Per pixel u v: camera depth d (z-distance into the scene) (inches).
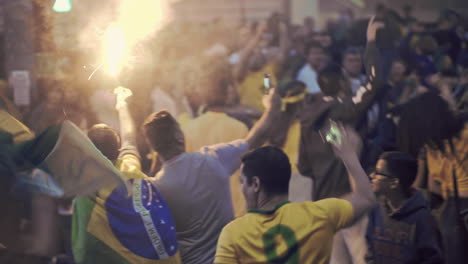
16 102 192.9
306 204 111.7
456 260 166.6
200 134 182.2
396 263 143.6
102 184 115.2
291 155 215.3
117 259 125.1
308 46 329.7
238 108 205.3
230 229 111.3
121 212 124.6
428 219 142.8
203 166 140.3
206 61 234.2
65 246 147.2
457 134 175.9
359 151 182.1
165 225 127.9
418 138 180.1
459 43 410.0
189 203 137.6
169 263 128.1
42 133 113.6
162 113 141.4
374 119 221.0
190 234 139.2
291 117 211.8
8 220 113.8
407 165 144.4
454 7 858.1
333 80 185.3
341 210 111.3
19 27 197.0
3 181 112.0
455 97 263.1
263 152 114.9
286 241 108.9
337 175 177.6
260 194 113.7
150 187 131.5
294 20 721.0
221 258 109.8
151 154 185.6
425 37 389.7
